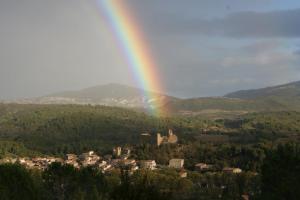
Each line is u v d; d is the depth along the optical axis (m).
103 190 64.44
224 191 90.50
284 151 55.81
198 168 129.62
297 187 48.66
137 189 33.50
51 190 66.50
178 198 80.00
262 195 53.31
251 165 118.94
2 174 59.38
